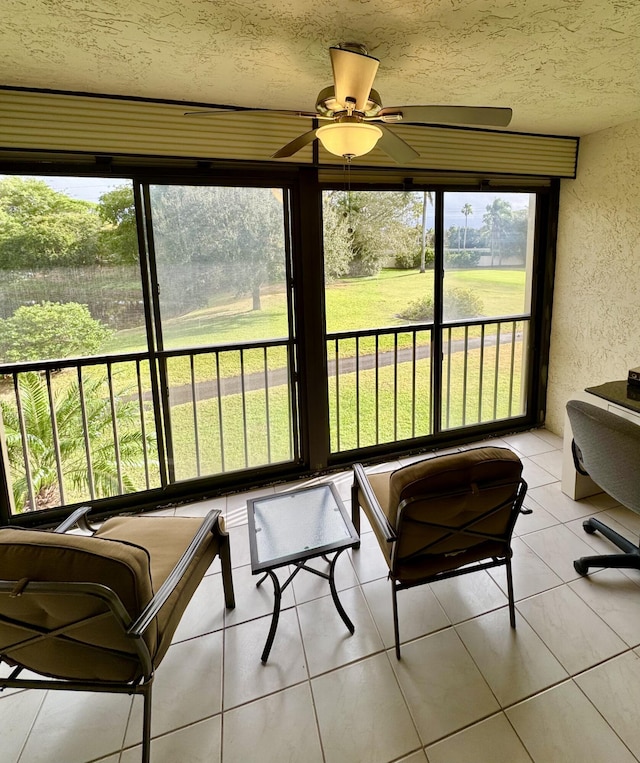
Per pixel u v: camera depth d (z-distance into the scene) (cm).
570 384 335
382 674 160
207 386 281
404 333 327
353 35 157
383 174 274
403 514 143
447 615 185
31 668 128
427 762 132
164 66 180
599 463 186
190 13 141
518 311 344
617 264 286
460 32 156
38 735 144
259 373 290
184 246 252
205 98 218
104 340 250
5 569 108
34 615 115
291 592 202
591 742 135
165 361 266
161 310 256
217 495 289
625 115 256
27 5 135
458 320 326
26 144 203
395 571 158
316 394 294
